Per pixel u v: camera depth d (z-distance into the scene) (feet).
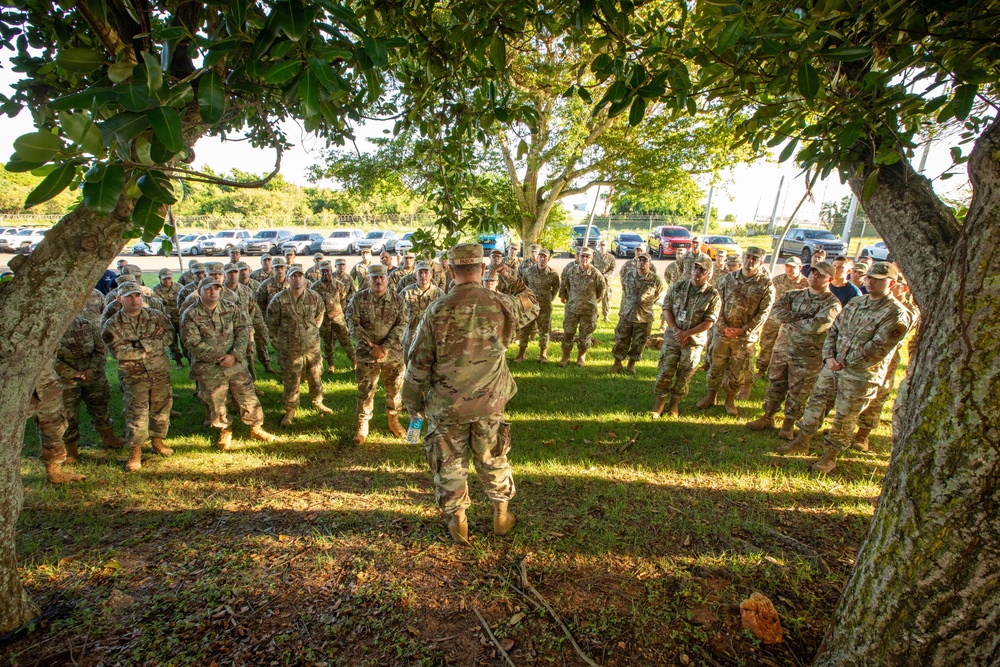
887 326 13.16
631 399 21.34
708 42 7.13
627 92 6.64
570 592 9.80
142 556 11.13
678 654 8.31
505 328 10.76
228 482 14.75
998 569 5.28
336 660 8.28
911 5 5.92
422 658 8.30
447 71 8.61
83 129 4.33
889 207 7.36
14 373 7.58
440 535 11.66
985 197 5.49
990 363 5.28
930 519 5.65
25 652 8.34
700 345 18.40
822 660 6.98
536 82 26.04
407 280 25.31
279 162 6.94
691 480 14.42
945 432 5.57
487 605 9.48
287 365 18.80
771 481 14.33
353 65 7.60
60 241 7.50
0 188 113.39
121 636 8.75
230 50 5.16
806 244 76.18
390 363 16.96
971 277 5.47
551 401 21.12
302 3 4.80
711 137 32.76
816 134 7.87
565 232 46.06
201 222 134.31
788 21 5.68
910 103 6.93
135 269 21.57
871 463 15.57
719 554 10.88
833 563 10.63
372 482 14.57
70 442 16.16
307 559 10.88
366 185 36.76
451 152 10.07
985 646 5.42
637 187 39.37
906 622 5.87
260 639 8.70
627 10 6.43
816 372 16.43
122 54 6.59
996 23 5.68
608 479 14.37
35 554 11.19
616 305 46.73
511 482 11.42
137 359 15.20
